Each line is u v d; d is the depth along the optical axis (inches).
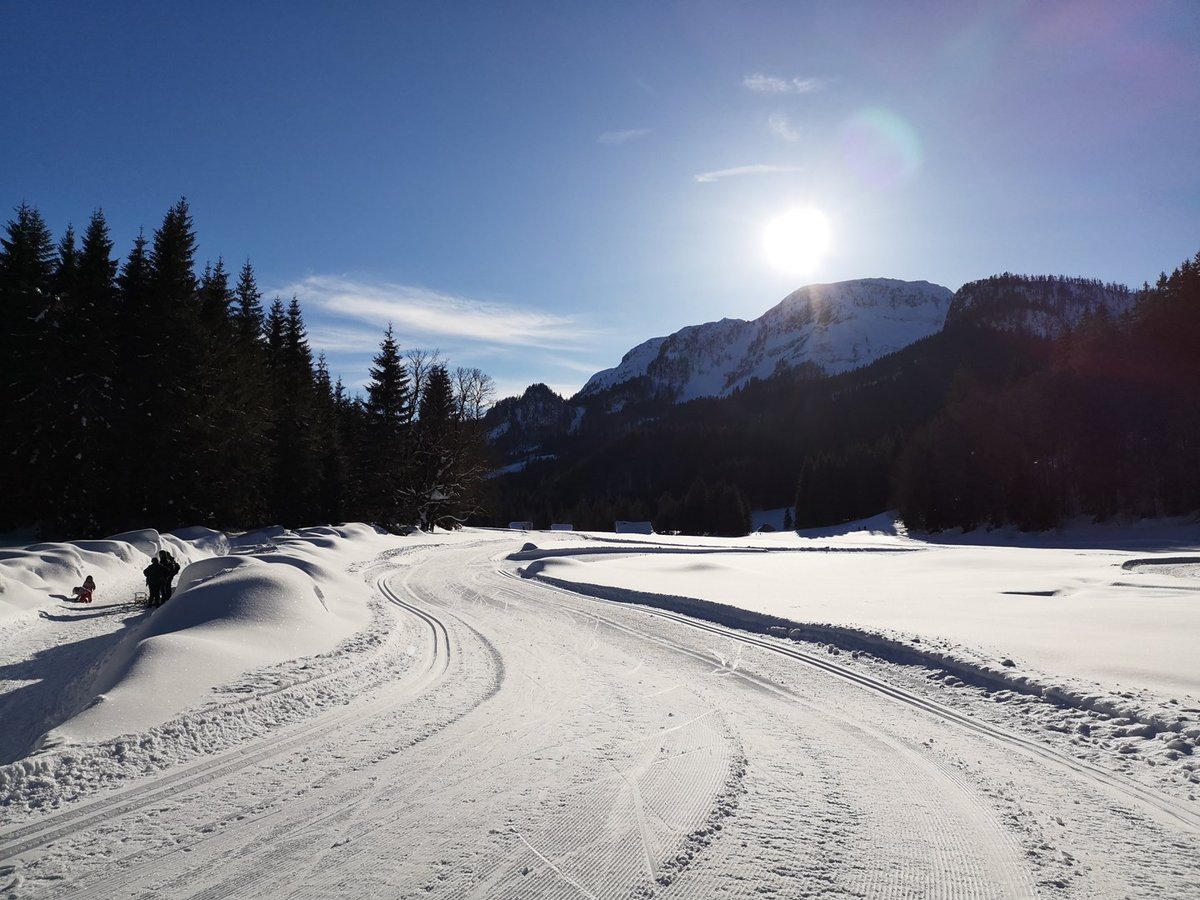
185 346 1371.8
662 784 235.1
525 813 211.9
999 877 174.2
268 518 1774.1
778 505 5049.2
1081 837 195.6
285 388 1904.5
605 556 1364.4
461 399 2242.9
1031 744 272.8
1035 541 2256.4
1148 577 895.1
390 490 2010.3
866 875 175.2
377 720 308.3
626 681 388.5
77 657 485.7
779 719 313.0
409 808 215.6
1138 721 276.1
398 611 656.4
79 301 1331.2
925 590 761.0
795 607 601.3
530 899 164.4
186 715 296.0
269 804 218.7
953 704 328.8
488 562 1227.9
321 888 169.2
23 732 331.3
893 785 234.1
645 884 171.2
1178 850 187.5
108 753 254.8
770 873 176.1
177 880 173.3
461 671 411.8
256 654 396.8
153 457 1344.7
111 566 916.0
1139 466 2295.8
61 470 1274.6
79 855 186.5
